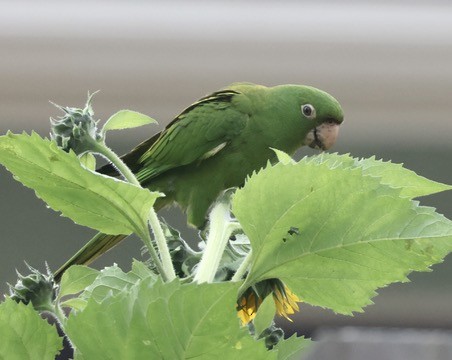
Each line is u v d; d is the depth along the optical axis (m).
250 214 2.46
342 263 2.50
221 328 2.00
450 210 9.67
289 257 2.53
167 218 9.07
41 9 9.78
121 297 2.06
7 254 9.10
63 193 2.56
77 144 3.06
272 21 10.23
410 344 6.14
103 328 2.06
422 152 9.97
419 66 10.21
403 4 10.43
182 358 2.05
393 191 2.36
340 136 10.04
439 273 9.18
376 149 10.05
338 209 2.42
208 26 10.20
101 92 9.87
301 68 10.26
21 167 2.50
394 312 9.23
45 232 9.24
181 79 10.05
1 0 9.81
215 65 10.14
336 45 10.23
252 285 2.78
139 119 3.12
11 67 9.66
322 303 2.58
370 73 10.17
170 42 10.07
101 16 9.97
